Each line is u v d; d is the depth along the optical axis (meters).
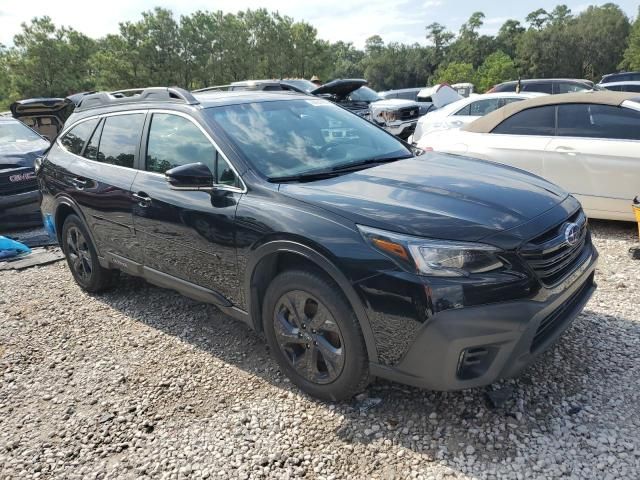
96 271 4.68
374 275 2.54
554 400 2.90
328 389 2.93
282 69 56.91
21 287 5.25
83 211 4.46
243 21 55.50
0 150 7.73
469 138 6.58
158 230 3.71
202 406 3.12
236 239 3.13
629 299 4.08
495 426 2.74
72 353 3.87
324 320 2.83
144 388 3.35
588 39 82.62
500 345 2.47
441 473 2.46
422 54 113.69
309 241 2.74
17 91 52.06
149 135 3.94
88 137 4.58
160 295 4.80
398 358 2.57
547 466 2.44
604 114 5.70
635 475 2.34
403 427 2.79
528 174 3.51
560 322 2.83
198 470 2.61
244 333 3.96
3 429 3.05
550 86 15.39
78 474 2.65
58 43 52.62
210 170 3.37
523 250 2.55
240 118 3.64
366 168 3.43
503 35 109.69
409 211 2.67
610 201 5.62
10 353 3.91
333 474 2.52
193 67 53.97
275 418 2.95
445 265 2.45
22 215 7.46
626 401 2.84
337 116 4.14
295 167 3.35
